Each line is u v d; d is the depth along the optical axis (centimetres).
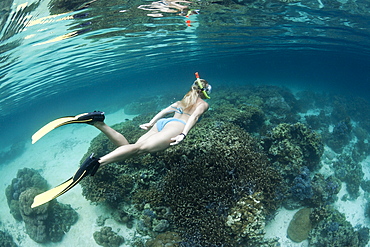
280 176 841
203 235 646
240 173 744
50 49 1294
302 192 905
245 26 1622
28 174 1341
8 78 1556
